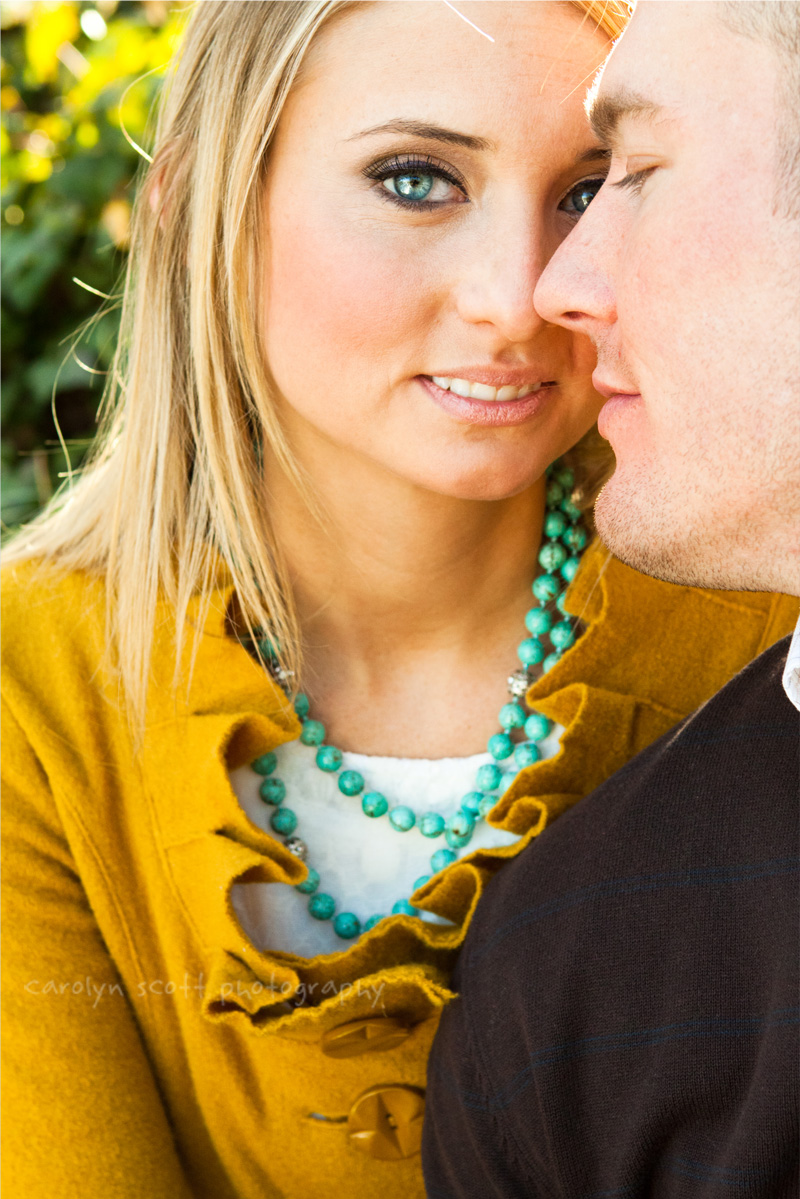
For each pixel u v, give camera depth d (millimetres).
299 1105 1095
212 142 991
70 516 1237
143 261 1120
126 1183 1040
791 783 780
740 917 778
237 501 1071
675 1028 783
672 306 732
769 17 660
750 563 773
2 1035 1063
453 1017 936
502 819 1028
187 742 1051
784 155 673
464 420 918
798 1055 708
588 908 838
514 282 863
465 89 838
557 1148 839
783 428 711
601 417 844
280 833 1091
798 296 686
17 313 1977
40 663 1110
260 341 1001
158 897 1080
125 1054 1090
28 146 2111
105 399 1396
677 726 897
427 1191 973
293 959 999
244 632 1111
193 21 1045
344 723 1117
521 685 1104
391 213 883
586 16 840
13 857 1080
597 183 904
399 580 1053
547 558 1118
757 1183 723
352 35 862
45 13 2137
